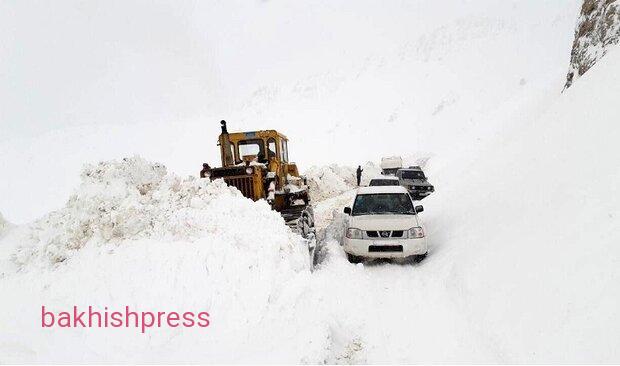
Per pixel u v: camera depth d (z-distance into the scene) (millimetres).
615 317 2951
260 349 3609
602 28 9312
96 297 4172
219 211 5477
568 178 5176
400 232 6473
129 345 3721
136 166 5711
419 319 4398
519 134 9945
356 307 4738
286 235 5426
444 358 3592
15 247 5051
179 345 3744
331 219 11992
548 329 3320
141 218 4938
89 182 5324
